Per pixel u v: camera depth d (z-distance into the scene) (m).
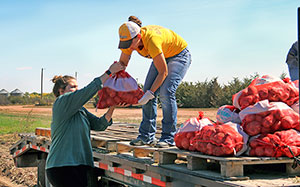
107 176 5.29
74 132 3.44
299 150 3.29
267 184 2.92
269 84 3.73
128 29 4.20
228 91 33.00
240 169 3.16
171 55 4.57
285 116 3.42
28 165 7.70
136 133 6.21
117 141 5.00
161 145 4.32
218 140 3.33
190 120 3.92
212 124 3.97
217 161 3.47
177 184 3.67
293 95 3.70
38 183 7.05
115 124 8.36
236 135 3.34
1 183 8.56
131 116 26.25
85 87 3.38
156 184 3.96
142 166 4.08
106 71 3.47
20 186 8.21
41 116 31.23
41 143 6.53
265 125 3.38
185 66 4.65
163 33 4.40
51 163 3.39
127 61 4.61
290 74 4.38
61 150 3.39
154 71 4.69
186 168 3.67
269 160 3.24
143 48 4.44
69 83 3.70
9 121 24.81
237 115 3.85
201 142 3.53
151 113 4.64
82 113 3.65
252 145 3.36
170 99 4.49
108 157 4.78
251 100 3.65
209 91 35.84
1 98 75.44
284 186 2.86
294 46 4.29
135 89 4.00
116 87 3.91
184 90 37.88
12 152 8.17
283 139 3.29
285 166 3.60
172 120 4.48
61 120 3.40
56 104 3.40
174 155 4.01
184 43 4.67
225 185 2.98
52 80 3.81
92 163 3.56
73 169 3.39
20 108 52.41
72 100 3.34
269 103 3.54
